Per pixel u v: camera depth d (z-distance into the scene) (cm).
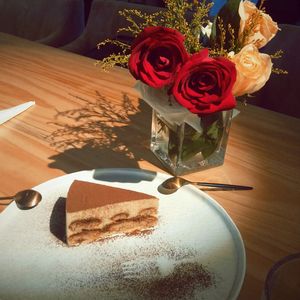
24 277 34
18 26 157
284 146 58
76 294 33
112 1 126
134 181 46
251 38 43
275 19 128
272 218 43
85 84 78
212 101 36
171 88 38
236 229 39
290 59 90
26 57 94
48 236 39
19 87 76
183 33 43
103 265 36
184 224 41
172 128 47
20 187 46
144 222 40
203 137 47
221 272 35
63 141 56
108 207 40
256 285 34
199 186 48
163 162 51
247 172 51
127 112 67
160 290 34
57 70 86
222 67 36
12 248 37
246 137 60
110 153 54
